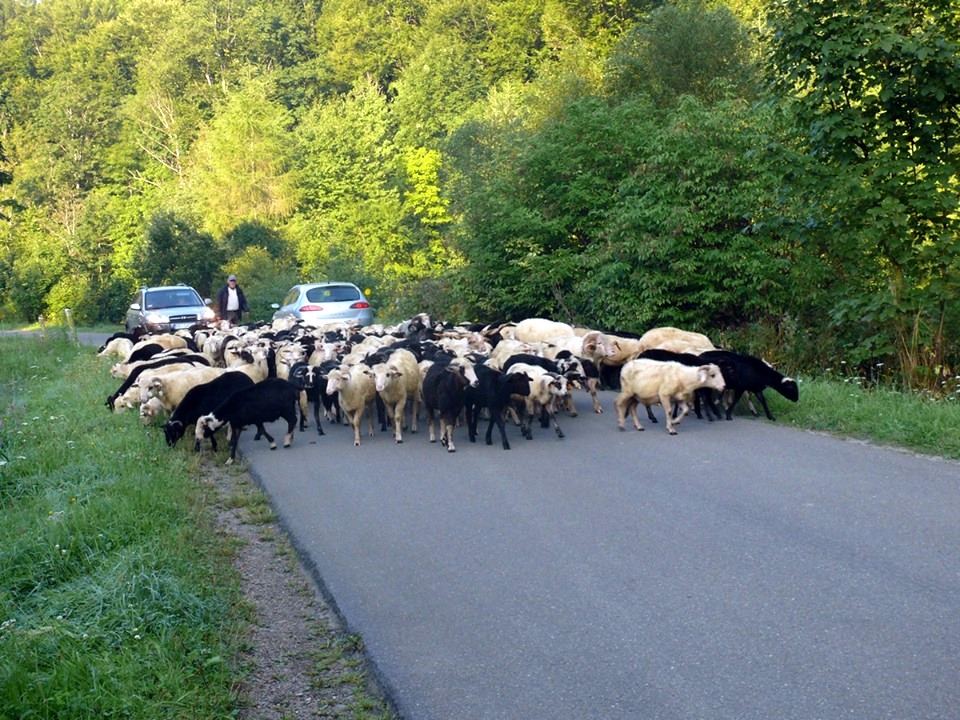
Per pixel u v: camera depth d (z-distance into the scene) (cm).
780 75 1423
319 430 1302
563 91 2841
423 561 725
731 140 1797
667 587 644
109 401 1441
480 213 2283
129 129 7019
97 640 565
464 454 1114
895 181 1326
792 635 559
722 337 1766
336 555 750
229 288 2695
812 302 1708
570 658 548
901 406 1142
